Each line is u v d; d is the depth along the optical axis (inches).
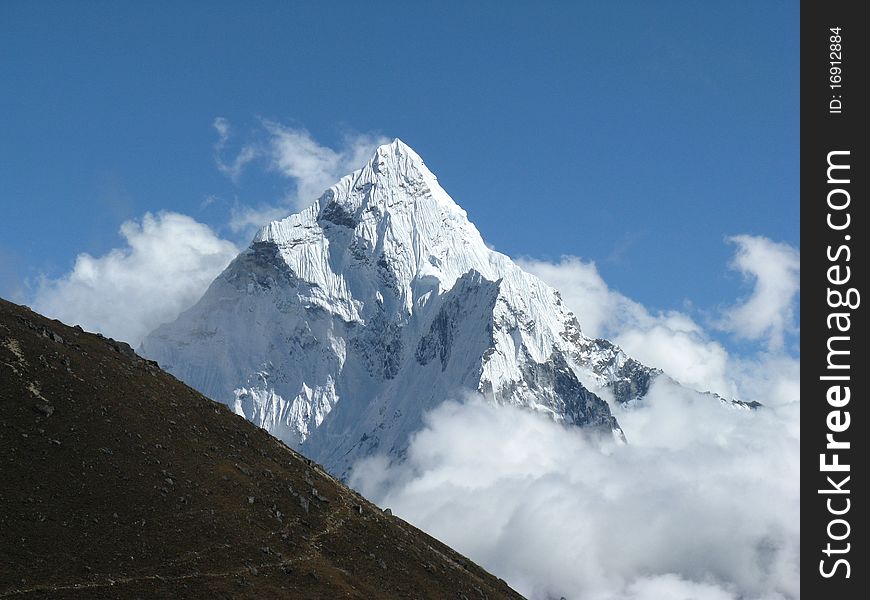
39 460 6998.0
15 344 7859.3
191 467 7815.0
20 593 6067.9
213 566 6953.7
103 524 6825.8
